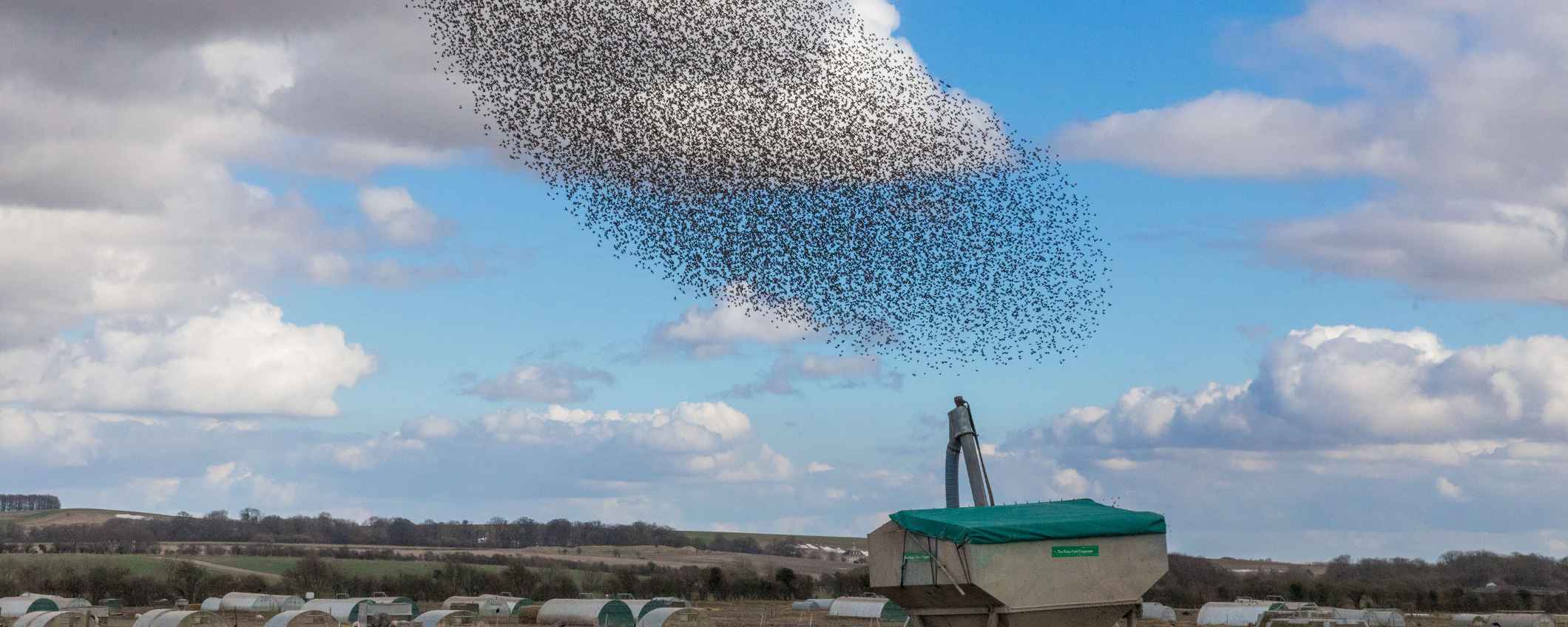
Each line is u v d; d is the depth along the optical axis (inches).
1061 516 1269.7
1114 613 1250.6
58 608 4608.8
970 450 1545.3
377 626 4005.9
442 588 6668.3
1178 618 5216.5
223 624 3420.3
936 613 1306.6
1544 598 6437.0
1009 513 1291.8
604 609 4407.0
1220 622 4407.0
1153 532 1266.0
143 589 6043.3
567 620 4503.0
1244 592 6540.4
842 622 4547.2
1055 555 1238.3
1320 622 3120.1
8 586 5767.7
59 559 7263.8
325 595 6294.3
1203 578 6860.2
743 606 6205.7
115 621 4163.4
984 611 1242.6
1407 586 6614.2
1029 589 1227.9
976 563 1221.7
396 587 6589.6
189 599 6087.6
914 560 1290.6
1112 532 1252.5
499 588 6796.3
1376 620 4065.0
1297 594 6486.2
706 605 6284.5
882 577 1332.4
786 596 6929.1
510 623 4507.9
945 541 1251.8
